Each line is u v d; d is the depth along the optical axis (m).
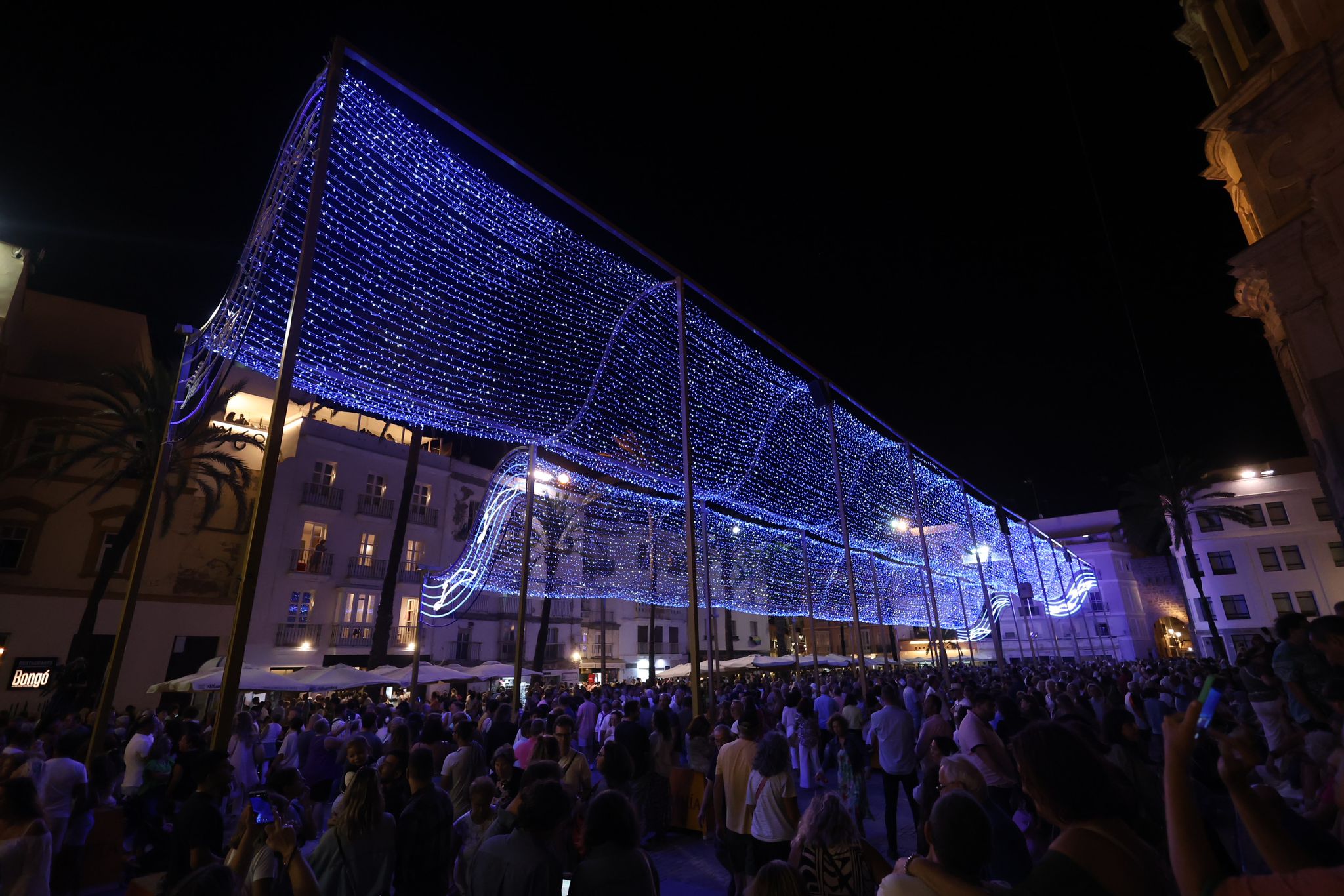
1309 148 7.59
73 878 6.53
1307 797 4.55
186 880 2.50
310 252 5.85
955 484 28.14
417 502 34.03
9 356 23.62
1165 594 54.78
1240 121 8.05
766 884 3.10
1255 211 8.70
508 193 9.54
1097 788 2.10
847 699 12.80
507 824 4.16
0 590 22.06
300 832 3.70
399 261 9.16
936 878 2.56
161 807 8.03
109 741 10.47
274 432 5.31
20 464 21.33
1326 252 7.66
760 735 5.98
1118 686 19.12
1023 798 5.46
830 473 21.34
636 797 8.17
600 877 3.26
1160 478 39.06
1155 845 3.94
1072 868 1.96
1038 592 44.94
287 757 10.41
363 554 31.27
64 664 21.05
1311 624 4.41
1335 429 7.53
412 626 32.28
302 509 29.34
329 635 29.06
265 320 7.99
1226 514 42.22
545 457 20.59
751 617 60.06
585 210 9.76
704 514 21.28
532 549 28.61
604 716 14.41
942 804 2.77
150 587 24.62
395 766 5.49
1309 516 41.19
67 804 6.43
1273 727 6.36
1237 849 6.68
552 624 40.28
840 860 3.49
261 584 27.36
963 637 41.94
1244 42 9.05
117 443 21.92
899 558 30.36
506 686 33.72
